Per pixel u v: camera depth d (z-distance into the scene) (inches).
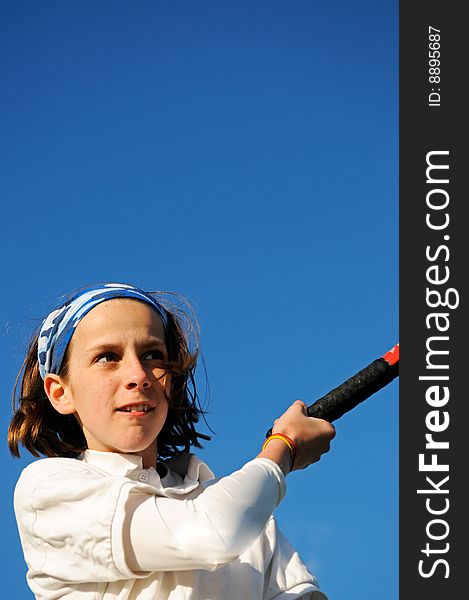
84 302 142.8
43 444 150.1
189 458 145.3
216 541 119.0
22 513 133.6
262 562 135.8
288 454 132.1
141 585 128.0
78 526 125.5
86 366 138.7
